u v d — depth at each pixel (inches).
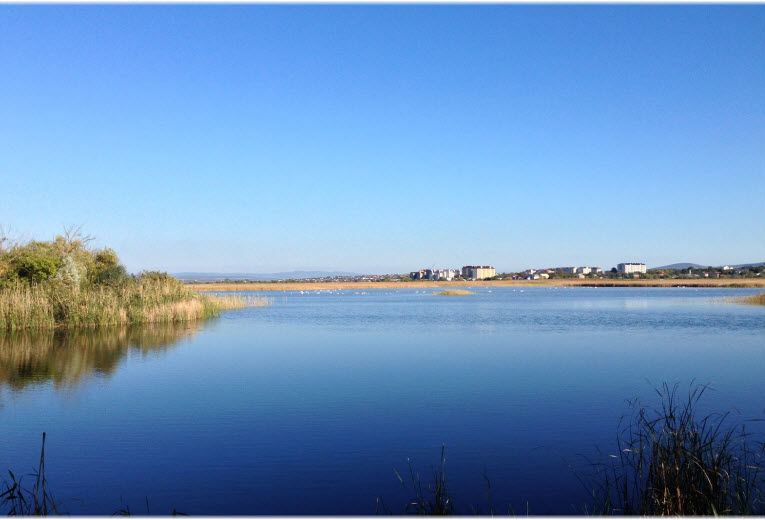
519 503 351.3
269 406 611.5
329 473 407.8
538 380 759.1
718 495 326.6
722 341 1186.6
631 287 6402.6
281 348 1082.1
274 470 414.9
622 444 472.1
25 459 439.2
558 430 516.7
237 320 1759.4
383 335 1332.4
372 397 653.9
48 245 1796.3
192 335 1279.5
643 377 778.2
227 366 864.3
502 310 2316.7
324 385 727.7
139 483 390.0
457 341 1203.9
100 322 1368.1
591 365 882.1
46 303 1316.4
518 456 443.5
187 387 708.0
